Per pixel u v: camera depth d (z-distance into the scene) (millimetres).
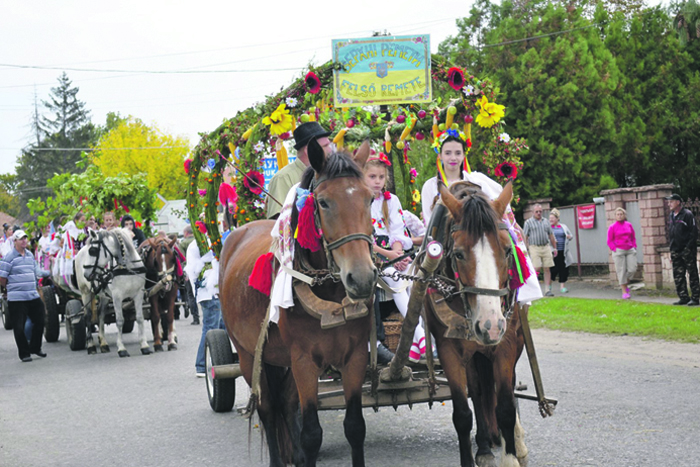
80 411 7664
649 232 15406
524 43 22234
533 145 21312
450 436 5883
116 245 11930
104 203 13734
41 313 12453
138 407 7707
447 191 4098
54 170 75500
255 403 4488
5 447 6266
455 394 4324
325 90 7355
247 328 4836
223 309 5383
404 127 7156
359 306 3877
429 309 4539
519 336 4715
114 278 11828
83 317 13000
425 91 6941
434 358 5344
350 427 4086
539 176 21578
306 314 4062
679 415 5867
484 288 3803
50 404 8156
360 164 4098
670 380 7195
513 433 4211
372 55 6980
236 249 5531
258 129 7031
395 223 5336
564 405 6465
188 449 5906
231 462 5465
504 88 21766
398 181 8086
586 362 8453
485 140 6492
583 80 21391
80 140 76125
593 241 18547
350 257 3725
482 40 24812
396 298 5184
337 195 3824
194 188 7695
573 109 21406
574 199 21719
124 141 53062
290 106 6941
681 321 10523
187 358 11172
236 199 7379
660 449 5000
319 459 5387
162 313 12766
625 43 25281
